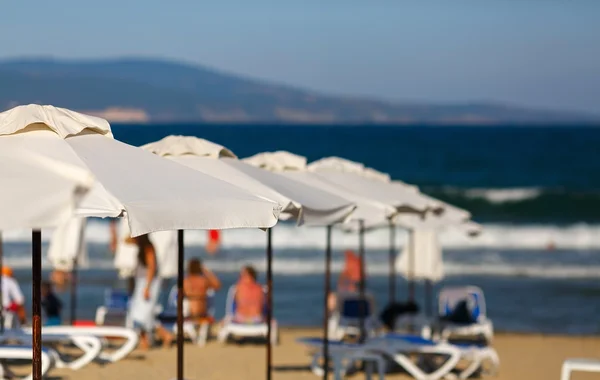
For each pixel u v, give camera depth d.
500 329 31.41
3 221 6.99
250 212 9.54
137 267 22.88
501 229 61.88
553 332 30.94
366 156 139.00
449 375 20.53
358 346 18.98
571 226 65.25
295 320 32.31
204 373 20.05
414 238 27.31
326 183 16.14
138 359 21.22
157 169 9.84
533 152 141.75
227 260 50.03
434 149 151.00
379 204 15.53
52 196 7.14
